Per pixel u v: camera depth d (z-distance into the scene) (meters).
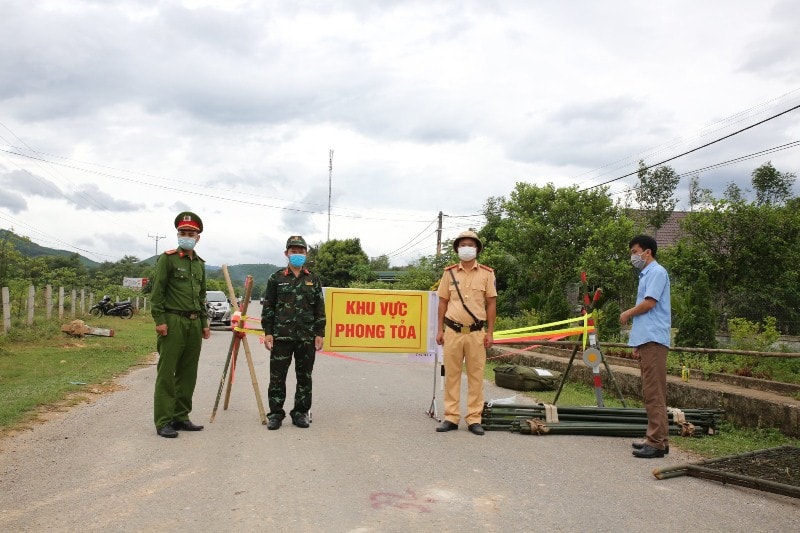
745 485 4.64
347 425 6.70
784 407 6.54
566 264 22.39
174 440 5.79
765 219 18.97
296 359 6.67
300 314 6.56
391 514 3.94
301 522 3.75
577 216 22.52
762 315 19.67
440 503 4.20
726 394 7.36
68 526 3.63
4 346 13.95
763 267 19.31
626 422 6.75
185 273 6.20
